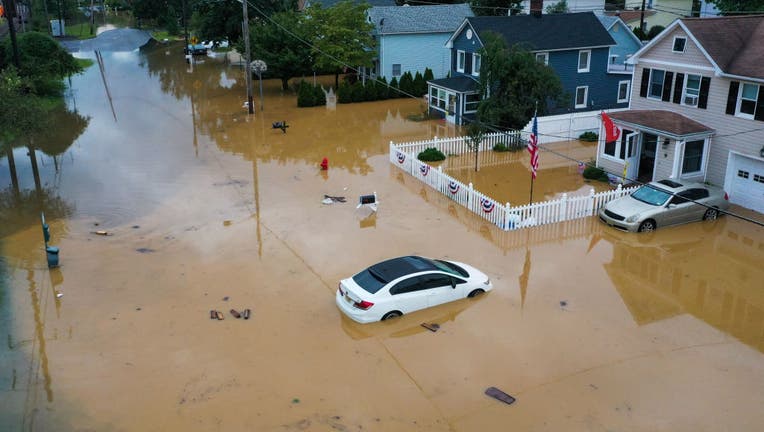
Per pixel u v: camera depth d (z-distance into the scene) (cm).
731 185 2409
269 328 1457
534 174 2220
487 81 3244
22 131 2769
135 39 8256
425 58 4872
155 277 1722
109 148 3191
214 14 5825
